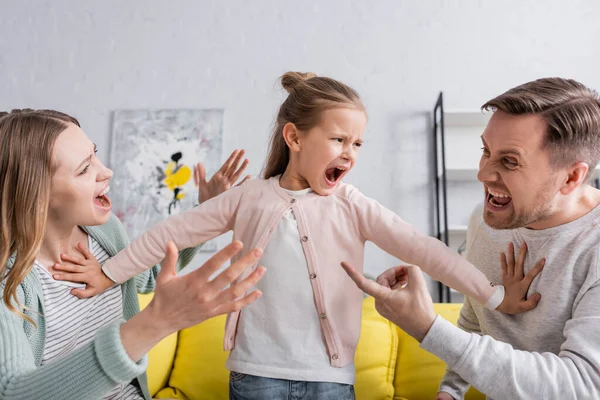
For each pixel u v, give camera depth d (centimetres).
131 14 348
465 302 128
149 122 336
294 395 102
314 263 106
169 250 70
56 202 94
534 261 102
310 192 113
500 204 100
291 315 105
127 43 346
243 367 104
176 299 69
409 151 323
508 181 95
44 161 90
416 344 163
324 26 336
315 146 108
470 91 325
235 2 342
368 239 110
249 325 106
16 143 90
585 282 92
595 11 324
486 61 326
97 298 106
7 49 351
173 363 169
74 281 102
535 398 82
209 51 340
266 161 129
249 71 337
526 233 103
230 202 114
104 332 73
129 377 73
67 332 97
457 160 319
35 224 88
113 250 116
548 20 326
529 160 93
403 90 328
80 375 72
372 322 166
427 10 332
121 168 333
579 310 90
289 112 114
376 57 331
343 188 113
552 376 82
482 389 85
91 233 112
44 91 346
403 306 88
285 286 106
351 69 331
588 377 82
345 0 336
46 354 94
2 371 77
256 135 331
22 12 353
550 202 96
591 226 97
